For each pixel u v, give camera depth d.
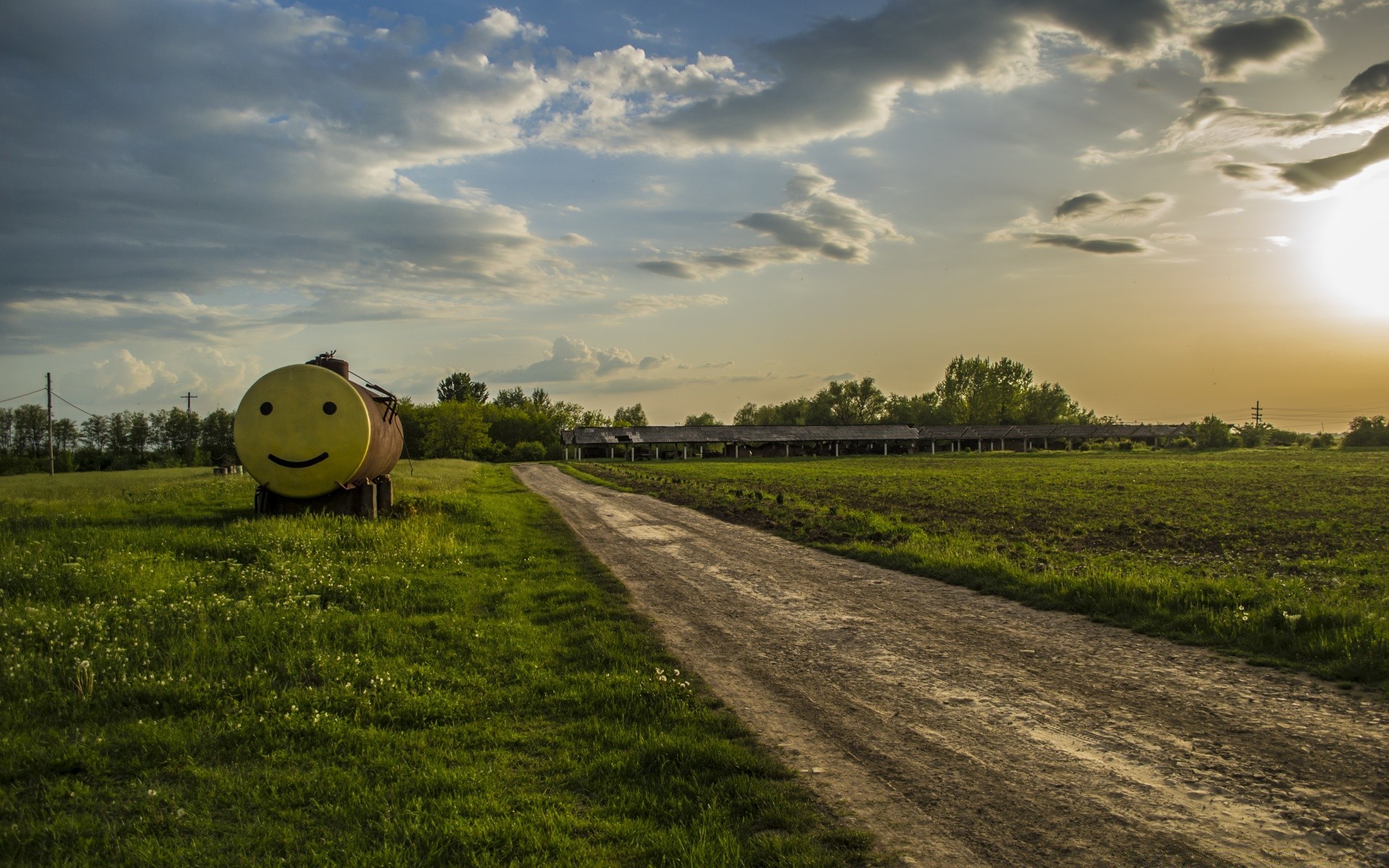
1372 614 8.65
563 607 10.69
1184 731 6.02
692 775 5.33
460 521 19.91
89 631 8.38
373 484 19.38
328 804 4.95
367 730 6.16
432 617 9.75
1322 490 31.61
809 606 10.77
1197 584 10.55
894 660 8.10
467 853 4.36
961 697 6.92
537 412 124.56
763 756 5.66
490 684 7.37
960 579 12.18
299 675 7.49
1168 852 4.27
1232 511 24.11
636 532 19.36
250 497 22.41
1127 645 8.46
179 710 6.57
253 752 5.79
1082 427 109.31
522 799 5.01
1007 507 25.77
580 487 38.50
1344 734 5.83
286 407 17.67
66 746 5.74
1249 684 7.04
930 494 31.50
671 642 8.91
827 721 6.38
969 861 4.21
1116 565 13.69
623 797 5.06
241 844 4.48
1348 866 4.09
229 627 8.80
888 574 13.16
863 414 139.75
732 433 93.19
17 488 29.17
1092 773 5.31
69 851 4.42
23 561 11.61
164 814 4.82
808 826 4.65
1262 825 4.54
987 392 128.50
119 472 51.84
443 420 92.81
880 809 4.85
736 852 4.28
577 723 6.38
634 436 89.12
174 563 12.21
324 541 14.59
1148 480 39.41
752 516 22.45
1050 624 9.48
